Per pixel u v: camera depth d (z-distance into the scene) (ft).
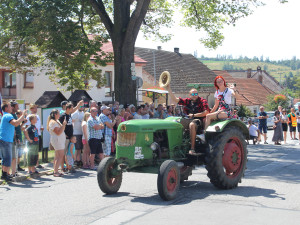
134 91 57.41
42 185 29.89
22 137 35.99
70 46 57.57
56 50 58.54
